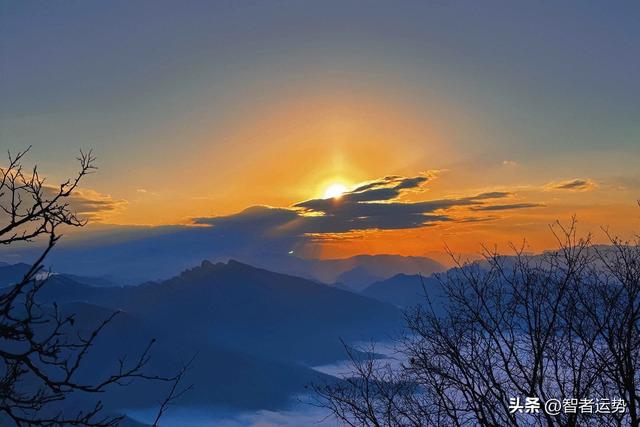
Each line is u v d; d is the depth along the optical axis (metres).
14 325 4.68
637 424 6.02
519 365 6.57
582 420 6.48
